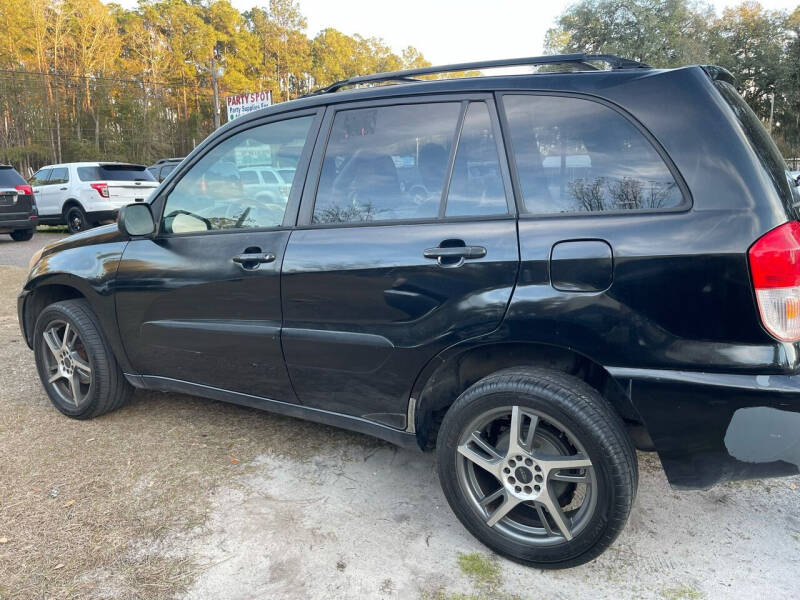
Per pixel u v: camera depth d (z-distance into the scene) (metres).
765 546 2.32
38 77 55.94
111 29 61.16
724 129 1.96
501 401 2.14
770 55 37.12
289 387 2.77
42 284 3.55
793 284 1.83
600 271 2.00
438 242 2.26
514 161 2.23
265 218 2.78
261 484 2.82
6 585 2.13
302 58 74.88
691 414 1.94
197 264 2.90
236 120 2.96
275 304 2.66
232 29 69.19
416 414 2.46
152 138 58.59
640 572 2.19
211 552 2.32
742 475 1.93
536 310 2.08
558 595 2.07
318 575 2.19
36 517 2.55
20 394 4.02
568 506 2.38
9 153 54.69
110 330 3.30
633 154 2.05
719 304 1.88
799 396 1.82
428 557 2.29
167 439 3.30
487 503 2.26
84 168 13.59
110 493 2.74
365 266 2.39
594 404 2.01
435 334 2.27
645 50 33.69
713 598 2.04
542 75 2.27
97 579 2.17
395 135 2.48
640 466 2.96
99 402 3.44
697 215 1.92
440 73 2.53
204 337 2.93
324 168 2.63
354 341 2.47
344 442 3.27
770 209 1.86
